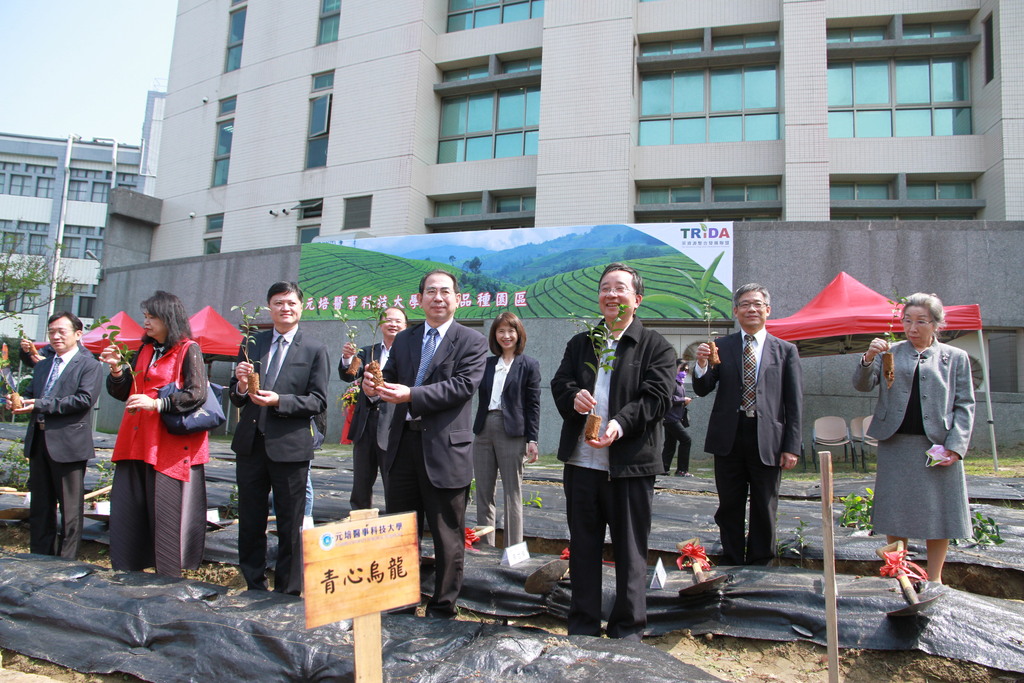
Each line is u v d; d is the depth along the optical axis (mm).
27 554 3949
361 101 16641
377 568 2191
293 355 3949
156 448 4012
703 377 4270
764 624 3402
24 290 15094
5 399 4840
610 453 3184
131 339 12812
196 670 2879
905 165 13680
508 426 4957
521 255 12828
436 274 3674
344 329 13883
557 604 3797
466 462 3488
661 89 15148
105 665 3008
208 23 19438
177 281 16172
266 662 2830
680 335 12023
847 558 4289
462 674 2557
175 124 19484
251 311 14953
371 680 2127
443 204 16594
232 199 17938
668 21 14938
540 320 12352
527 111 16125
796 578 3639
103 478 6676
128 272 17047
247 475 3854
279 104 17750
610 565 4141
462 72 17047
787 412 4137
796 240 11453
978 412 10625
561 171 14375
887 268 11109
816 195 13180
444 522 3428
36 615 3322
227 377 15711
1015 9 12844
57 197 36312
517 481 4945
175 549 4031
